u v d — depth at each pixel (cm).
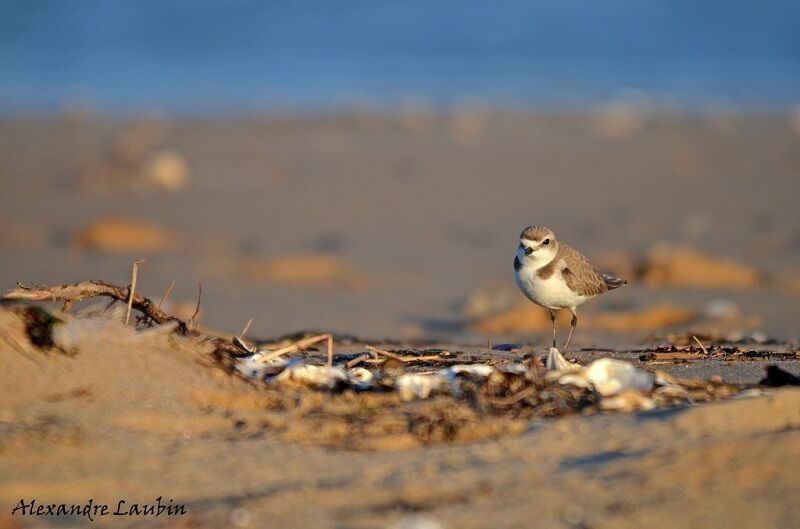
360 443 546
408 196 1970
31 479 496
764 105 2903
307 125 2597
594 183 2055
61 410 558
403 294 1402
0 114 2700
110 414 561
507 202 1934
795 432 525
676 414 561
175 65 3469
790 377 664
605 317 1236
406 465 517
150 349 616
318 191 1997
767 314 1236
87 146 2317
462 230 1770
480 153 2284
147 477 502
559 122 2644
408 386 629
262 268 1511
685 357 798
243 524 456
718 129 2531
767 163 2186
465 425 558
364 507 471
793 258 1548
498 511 465
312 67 3538
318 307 1316
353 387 631
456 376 651
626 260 1510
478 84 3309
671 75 3425
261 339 974
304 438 552
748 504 467
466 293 1397
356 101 2998
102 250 1609
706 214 1823
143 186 1997
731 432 537
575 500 474
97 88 3130
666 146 2345
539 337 1115
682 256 1476
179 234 1714
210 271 1504
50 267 1484
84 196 1928
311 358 769
